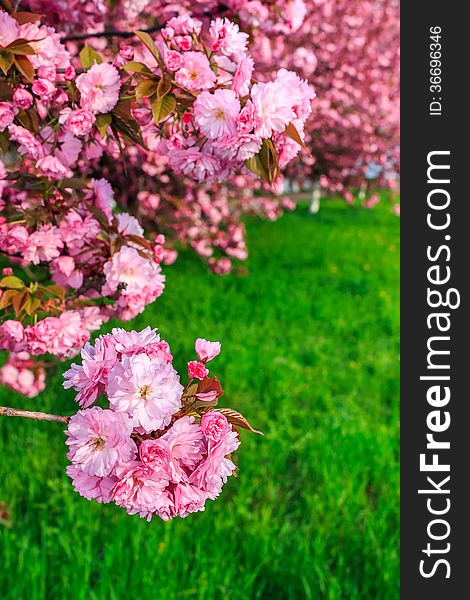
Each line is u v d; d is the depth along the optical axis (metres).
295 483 4.91
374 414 6.20
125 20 3.31
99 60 2.29
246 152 1.96
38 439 5.00
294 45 7.51
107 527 4.03
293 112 1.96
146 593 3.43
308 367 7.27
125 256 2.63
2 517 4.03
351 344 8.41
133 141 2.33
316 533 4.23
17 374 3.84
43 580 3.42
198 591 3.58
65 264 2.68
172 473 1.36
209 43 2.64
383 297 10.78
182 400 1.45
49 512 4.26
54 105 2.39
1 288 2.54
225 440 1.40
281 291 10.61
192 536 4.00
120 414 1.34
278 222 19.47
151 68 2.29
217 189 8.91
